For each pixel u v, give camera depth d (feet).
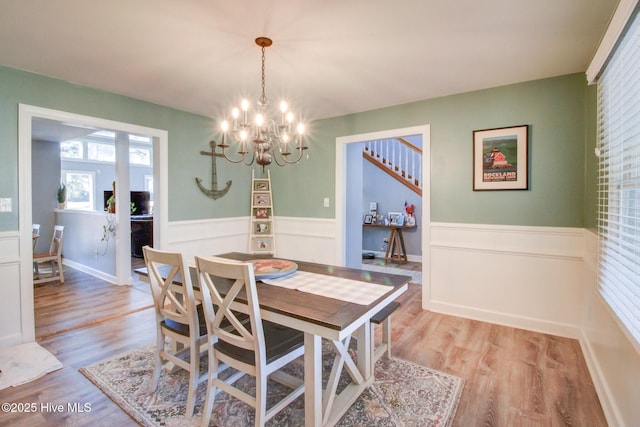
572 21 6.08
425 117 10.78
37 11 5.77
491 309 9.86
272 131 8.08
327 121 13.01
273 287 5.98
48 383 6.68
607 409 5.63
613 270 5.86
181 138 12.01
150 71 8.46
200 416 5.73
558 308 8.91
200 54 7.48
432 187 10.72
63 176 25.49
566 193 8.75
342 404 5.77
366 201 21.54
